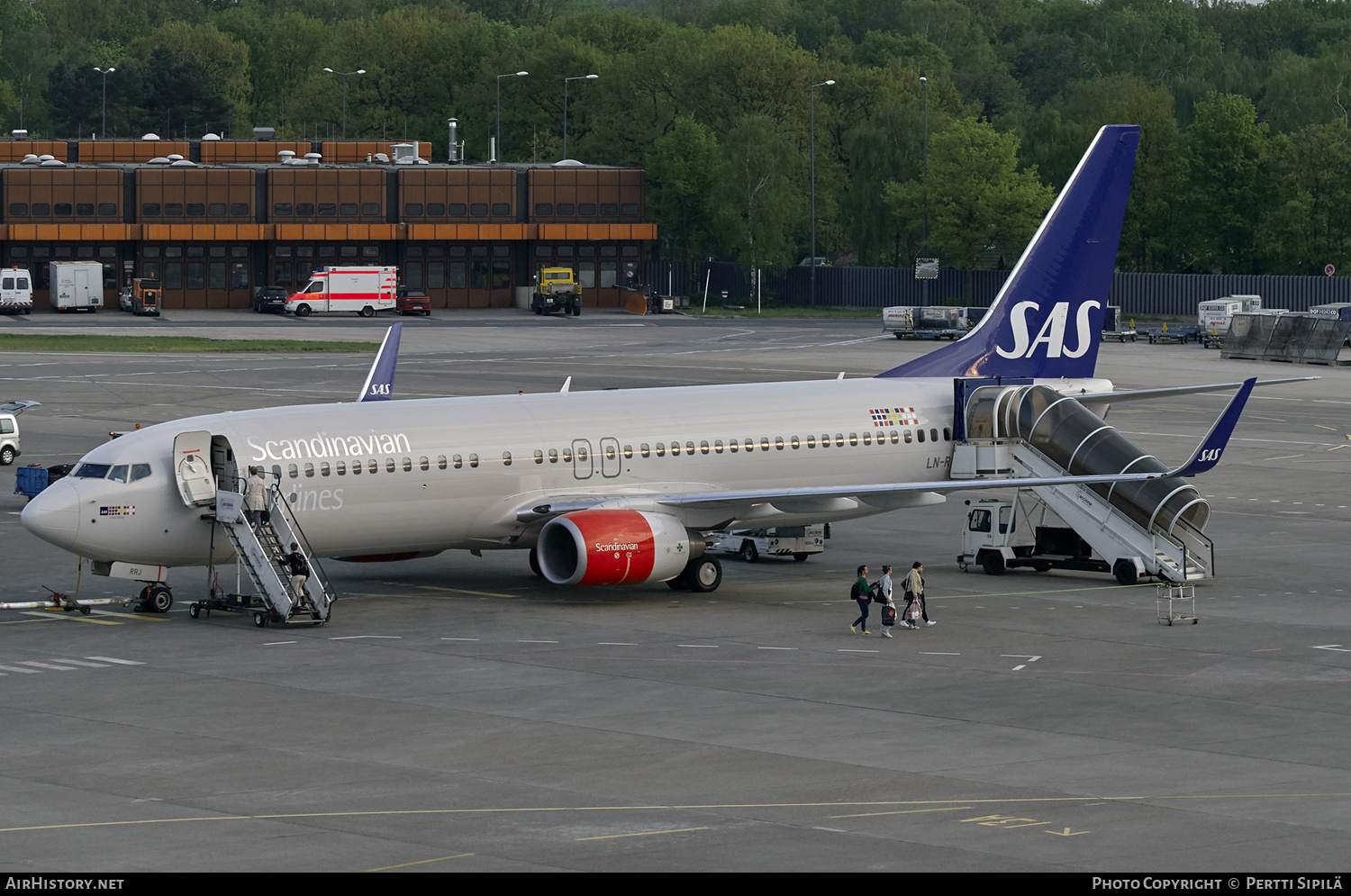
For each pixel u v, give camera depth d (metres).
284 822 50.22
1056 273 113.62
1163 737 62.19
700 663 75.81
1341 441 166.25
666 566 91.81
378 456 90.62
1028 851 47.22
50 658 76.62
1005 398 106.31
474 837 48.59
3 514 122.31
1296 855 46.94
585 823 50.09
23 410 152.62
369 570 103.81
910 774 56.25
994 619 87.50
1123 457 102.19
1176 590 96.06
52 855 46.75
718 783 55.06
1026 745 60.75
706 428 100.06
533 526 95.06
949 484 93.88
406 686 70.62
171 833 49.03
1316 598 93.75
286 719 64.56
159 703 67.25
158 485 87.06
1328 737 62.25
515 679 72.12
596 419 97.88
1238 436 169.38
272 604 84.88
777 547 106.38
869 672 73.94
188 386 194.75
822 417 103.88
